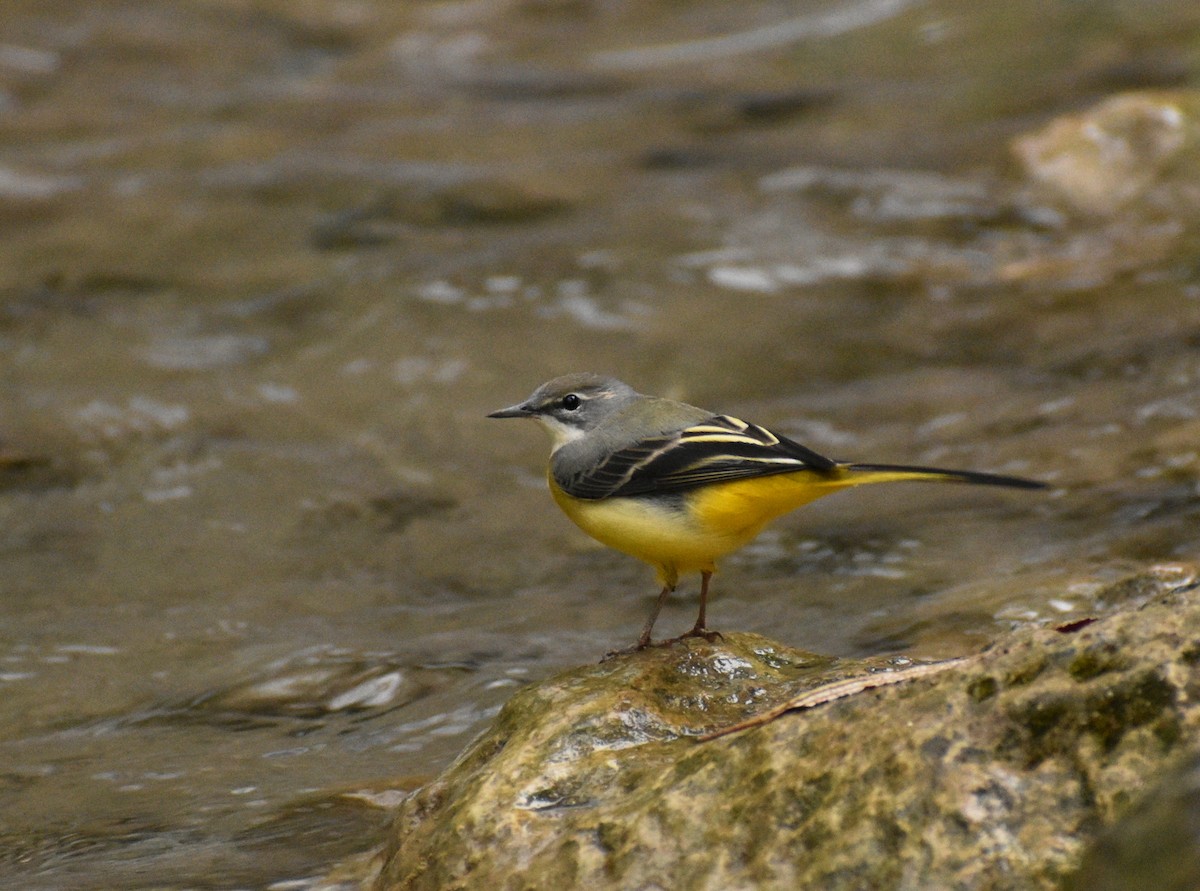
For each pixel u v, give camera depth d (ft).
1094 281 60.29
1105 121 70.79
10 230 73.00
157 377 58.29
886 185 72.90
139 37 106.01
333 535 45.75
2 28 105.40
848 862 17.65
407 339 61.00
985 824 17.21
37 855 27.61
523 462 51.13
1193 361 50.72
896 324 59.36
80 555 44.52
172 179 80.02
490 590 41.63
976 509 42.47
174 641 38.75
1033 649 18.66
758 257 66.54
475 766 24.38
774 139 83.15
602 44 106.63
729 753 20.15
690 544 27.86
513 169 80.48
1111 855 14.58
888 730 18.69
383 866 24.08
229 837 27.68
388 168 81.25
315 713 34.24
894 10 103.09
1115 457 43.91
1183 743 16.84
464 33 109.50
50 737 33.71
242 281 67.21
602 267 66.54
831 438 50.19
